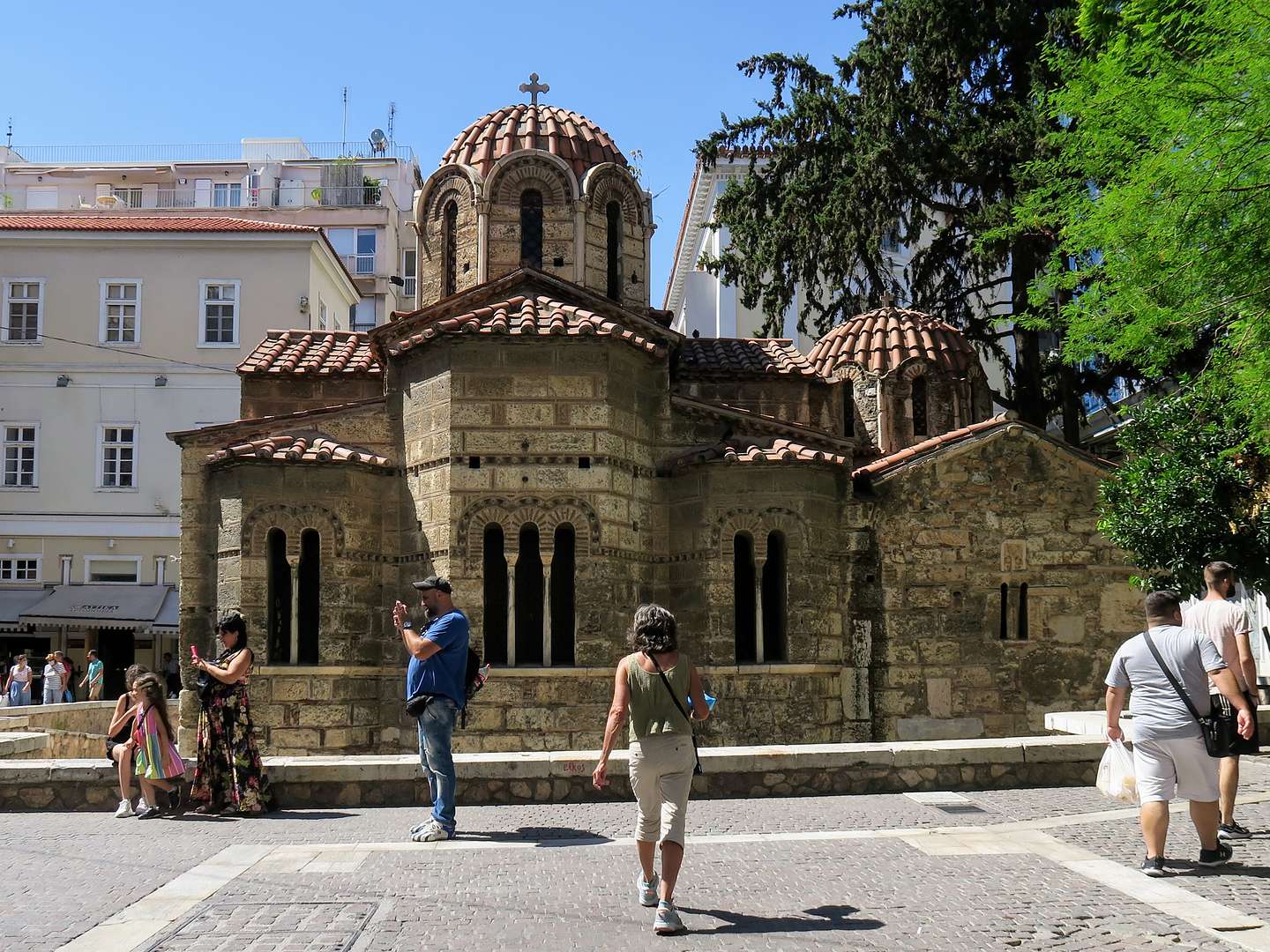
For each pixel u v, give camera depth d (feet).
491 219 80.69
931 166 113.70
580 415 69.51
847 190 116.88
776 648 73.00
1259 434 60.85
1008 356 128.98
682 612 72.59
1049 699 75.20
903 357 96.02
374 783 46.96
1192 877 32.73
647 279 84.99
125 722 46.34
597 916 29.43
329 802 46.68
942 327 100.22
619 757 47.44
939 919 28.89
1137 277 59.06
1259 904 29.99
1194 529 62.75
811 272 125.49
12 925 28.55
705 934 27.86
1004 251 110.63
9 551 143.64
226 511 70.49
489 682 67.46
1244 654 38.24
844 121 122.93
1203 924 28.09
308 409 81.15
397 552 72.13
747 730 70.23
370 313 214.69
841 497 74.84
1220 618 38.60
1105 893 31.17
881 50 118.01
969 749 48.98
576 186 81.25
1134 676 34.04
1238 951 26.11
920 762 48.78
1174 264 57.88
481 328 68.59
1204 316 58.54
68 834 40.78
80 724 89.25
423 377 71.51
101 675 118.83
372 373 81.15
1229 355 61.00
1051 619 75.87
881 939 27.32
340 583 69.82
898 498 75.36
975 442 76.07
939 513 75.61
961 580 75.31
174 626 140.36
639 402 73.05
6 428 144.97
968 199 132.77
